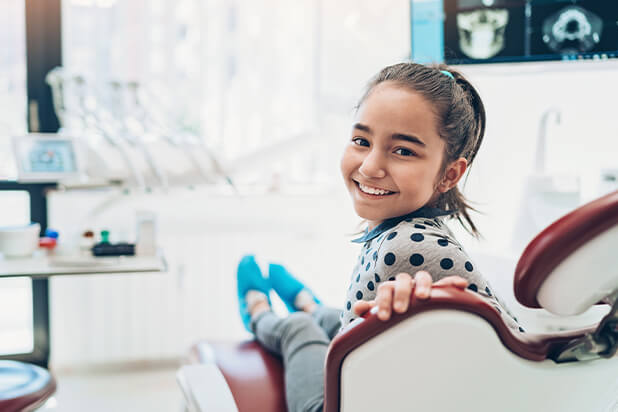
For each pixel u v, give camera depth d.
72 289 2.70
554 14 1.81
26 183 2.63
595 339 0.68
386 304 0.62
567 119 1.95
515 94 2.06
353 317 0.89
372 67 2.74
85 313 2.72
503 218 2.07
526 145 2.04
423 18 1.93
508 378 0.66
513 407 0.68
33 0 2.62
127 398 2.48
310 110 2.83
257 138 2.79
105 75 2.62
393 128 0.85
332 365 0.65
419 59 1.87
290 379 1.19
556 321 1.37
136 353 2.79
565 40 1.81
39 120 2.65
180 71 2.67
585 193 1.91
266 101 2.79
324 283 2.95
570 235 0.61
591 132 1.89
